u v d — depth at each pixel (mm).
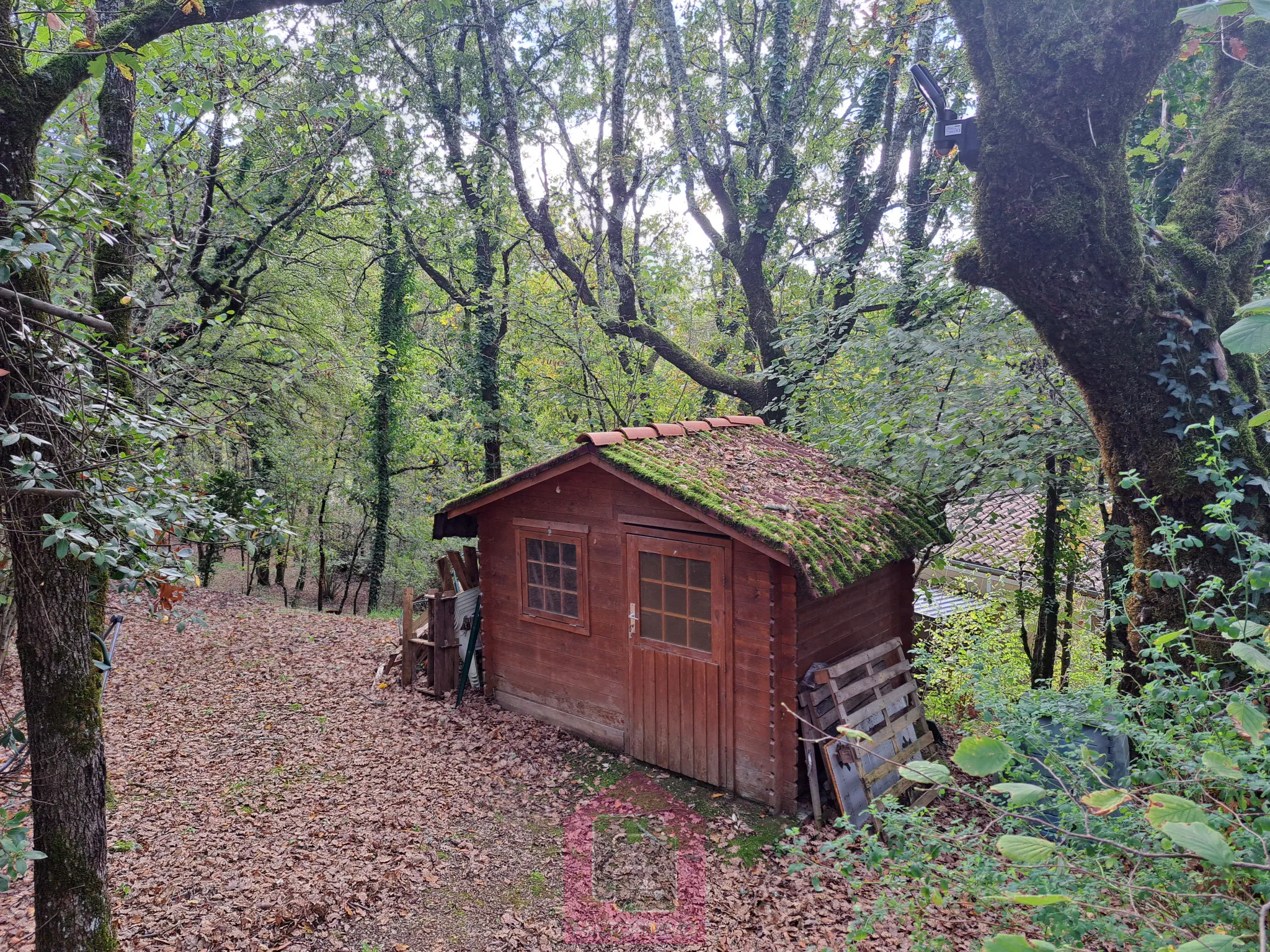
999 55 4508
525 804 6418
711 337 17141
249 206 10891
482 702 8625
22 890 4988
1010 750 1896
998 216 4660
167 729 7855
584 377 14766
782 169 12117
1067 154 4395
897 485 8086
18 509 3303
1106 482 7582
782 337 11883
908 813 3375
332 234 15125
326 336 13867
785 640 6176
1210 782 2910
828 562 5957
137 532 3562
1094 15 4242
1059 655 10875
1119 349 4605
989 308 7980
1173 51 4293
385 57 14297
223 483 13594
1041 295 4691
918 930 3262
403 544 20172
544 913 5008
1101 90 4309
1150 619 4672
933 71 11867
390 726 8016
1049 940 2555
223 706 8539
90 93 6715
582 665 7668
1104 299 4535
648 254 14953
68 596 3525
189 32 6895
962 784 6594
